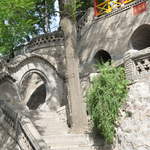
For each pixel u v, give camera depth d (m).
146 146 7.47
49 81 18.78
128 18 15.02
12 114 11.26
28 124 9.84
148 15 13.91
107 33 16.06
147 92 7.84
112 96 8.62
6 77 16.61
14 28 18.34
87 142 9.62
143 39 15.21
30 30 19.55
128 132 8.08
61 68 19.39
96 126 9.42
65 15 12.01
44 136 9.86
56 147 9.02
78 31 18.22
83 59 17.19
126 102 8.41
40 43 20.22
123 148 8.17
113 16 15.94
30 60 18.69
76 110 10.95
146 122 7.64
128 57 8.60
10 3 16.91
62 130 11.16
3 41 18.78
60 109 13.10
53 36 20.09
